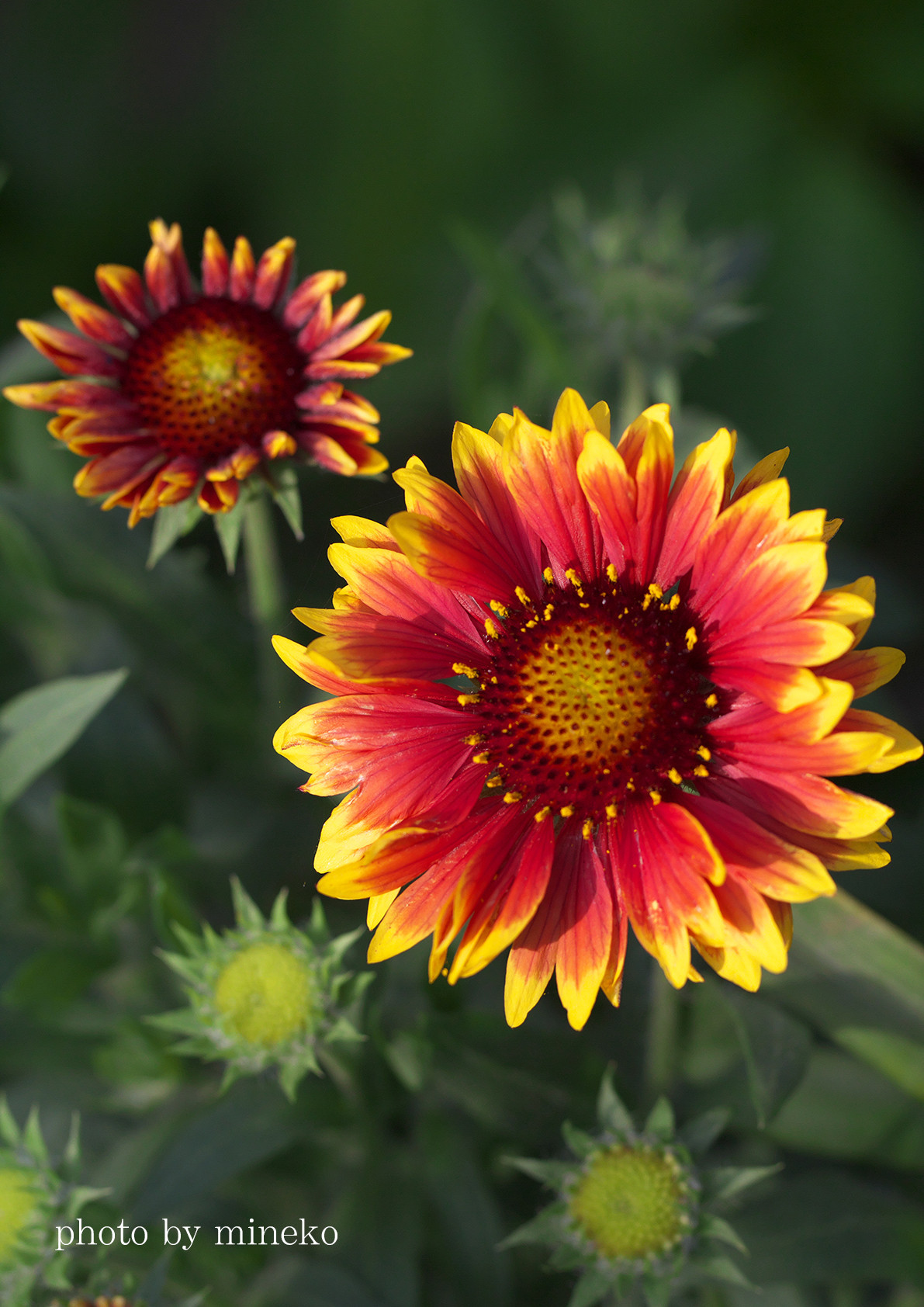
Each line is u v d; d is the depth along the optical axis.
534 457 0.40
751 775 0.39
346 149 0.71
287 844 0.50
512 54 0.71
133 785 0.50
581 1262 0.41
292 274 0.45
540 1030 0.44
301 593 0.47
